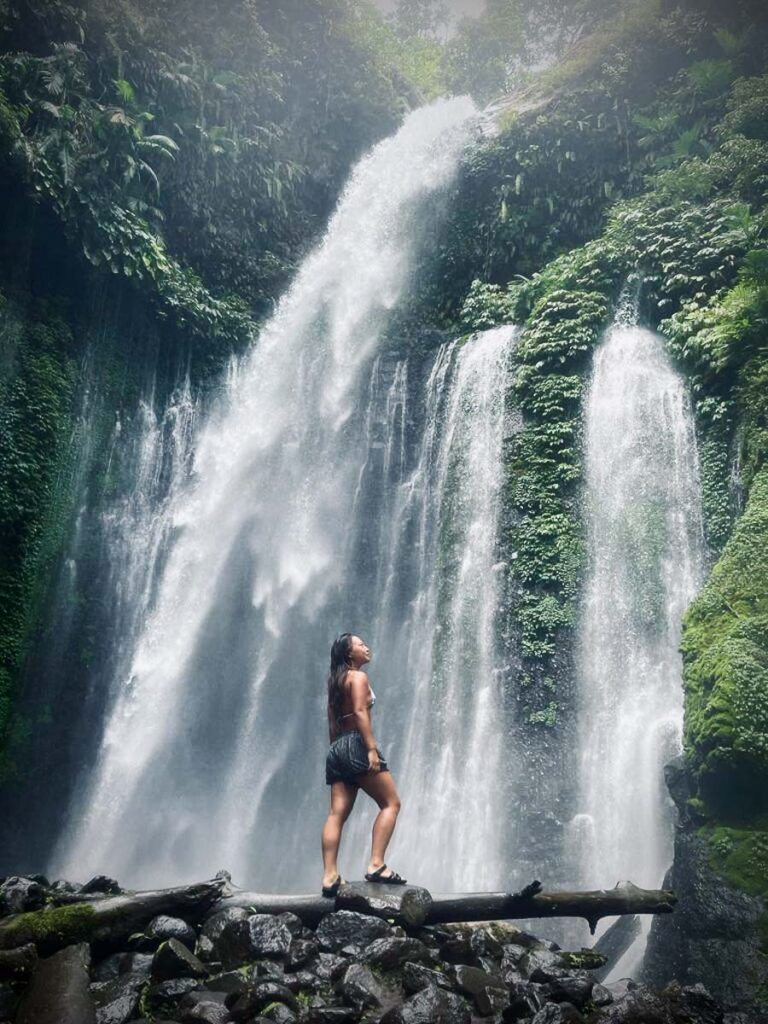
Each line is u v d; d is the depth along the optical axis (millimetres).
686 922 7539
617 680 13930
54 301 18562
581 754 13672
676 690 13367
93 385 18906
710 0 21047
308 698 18250
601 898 5680
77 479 18328
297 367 22141
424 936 5332
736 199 16875
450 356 19688
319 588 19141
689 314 15508
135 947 5121
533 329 17703
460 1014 4520
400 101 26844
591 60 22469
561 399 16500
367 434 20391
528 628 14898
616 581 14625
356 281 23734
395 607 18016
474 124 24234
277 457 21062
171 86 21250
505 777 14070
